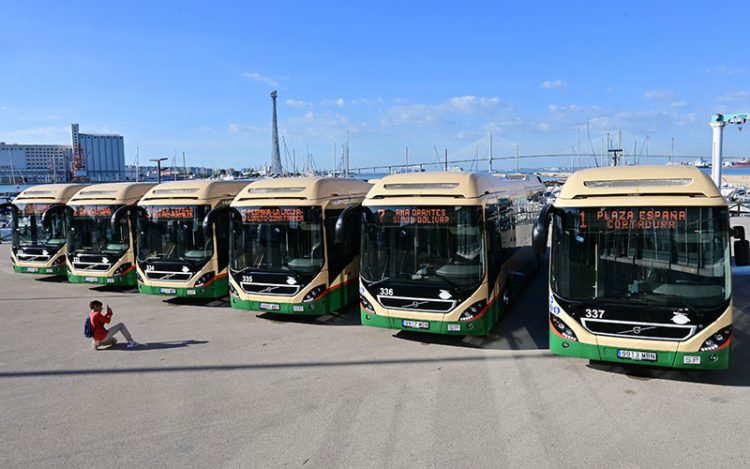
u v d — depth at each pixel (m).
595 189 7.97
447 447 6.14
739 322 11.14
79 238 15.91
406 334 11.03
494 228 10.48
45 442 6.55
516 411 7.08
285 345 10.45
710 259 7.36
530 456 5.89
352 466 5.77
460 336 10.80
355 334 11.14
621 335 7.63
